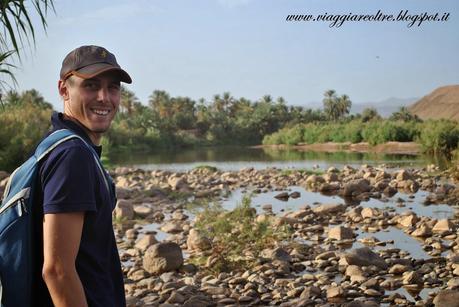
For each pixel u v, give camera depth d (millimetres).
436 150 34469
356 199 13555
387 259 6852
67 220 1693
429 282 5863
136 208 11695
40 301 1789
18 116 25031
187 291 5645
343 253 7129
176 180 16391
